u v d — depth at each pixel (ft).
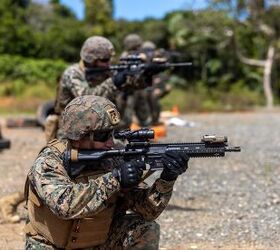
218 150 15.48
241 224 27.09
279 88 164.04
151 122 52.90
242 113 111.45
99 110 15.39
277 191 33.78
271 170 40.57
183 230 26.22
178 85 154.30
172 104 116.67
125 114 37.06
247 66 165.48
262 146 53.21
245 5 151.43
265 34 158.71
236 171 40.19
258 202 31.19
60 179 15.19
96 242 15.97
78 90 25.84
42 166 15.30
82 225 15.56
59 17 213.66
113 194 15.24
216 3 152.66
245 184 35.83
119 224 16.69
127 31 180.96
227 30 154.40
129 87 27.14
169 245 24.30
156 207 16.28
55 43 175.32
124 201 16.71
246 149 51.01
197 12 154.81
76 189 14.84
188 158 15.56
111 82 26.40
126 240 16.58
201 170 40.32
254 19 152.76
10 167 41.32
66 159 15.46
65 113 15.61
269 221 27.55
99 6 192.95
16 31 170.40
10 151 48.75
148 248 16.71
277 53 156.04
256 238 25.16
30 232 15.97
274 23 152.66
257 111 119.24
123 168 15.07
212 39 161.27
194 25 161.99
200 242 24.68
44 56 173.58
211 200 31.73
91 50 26.05
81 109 15.38
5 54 167.12
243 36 167.73
